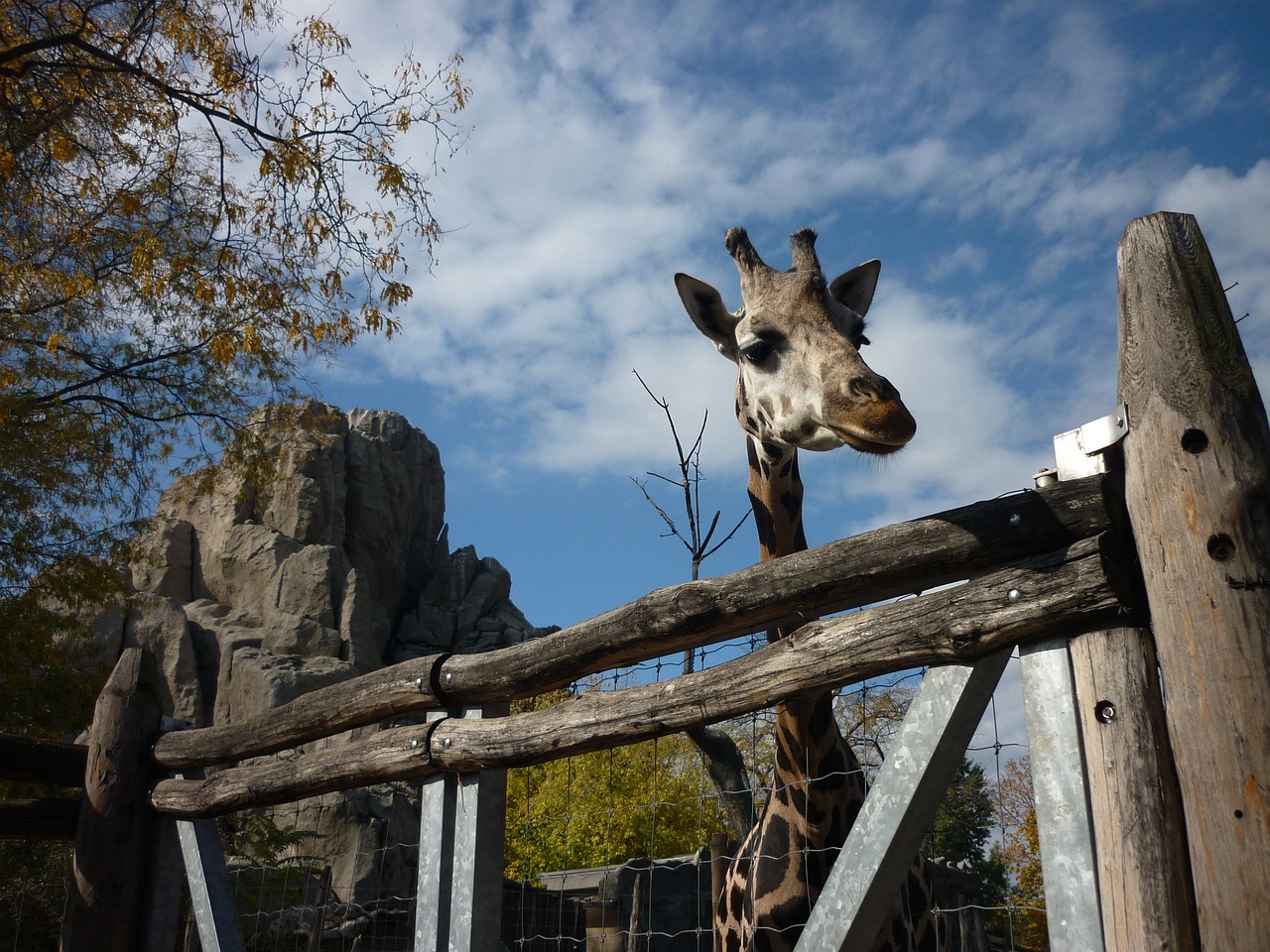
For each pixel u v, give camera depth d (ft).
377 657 126.72
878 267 13.06
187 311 43.32
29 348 44.32
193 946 19.80
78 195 39.83
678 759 30.35
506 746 8.87
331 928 31.30
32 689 44.98
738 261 12.02
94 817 12.79
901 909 10.59
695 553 43.86
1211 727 5.19
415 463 169.17
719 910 12.23
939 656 6.45
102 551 48.16
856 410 8.87
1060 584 5.90
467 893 8.99
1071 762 5.78
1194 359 5.71
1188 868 5.27
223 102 38.06
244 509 132.87
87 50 35.70
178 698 110.93
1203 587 5.37
